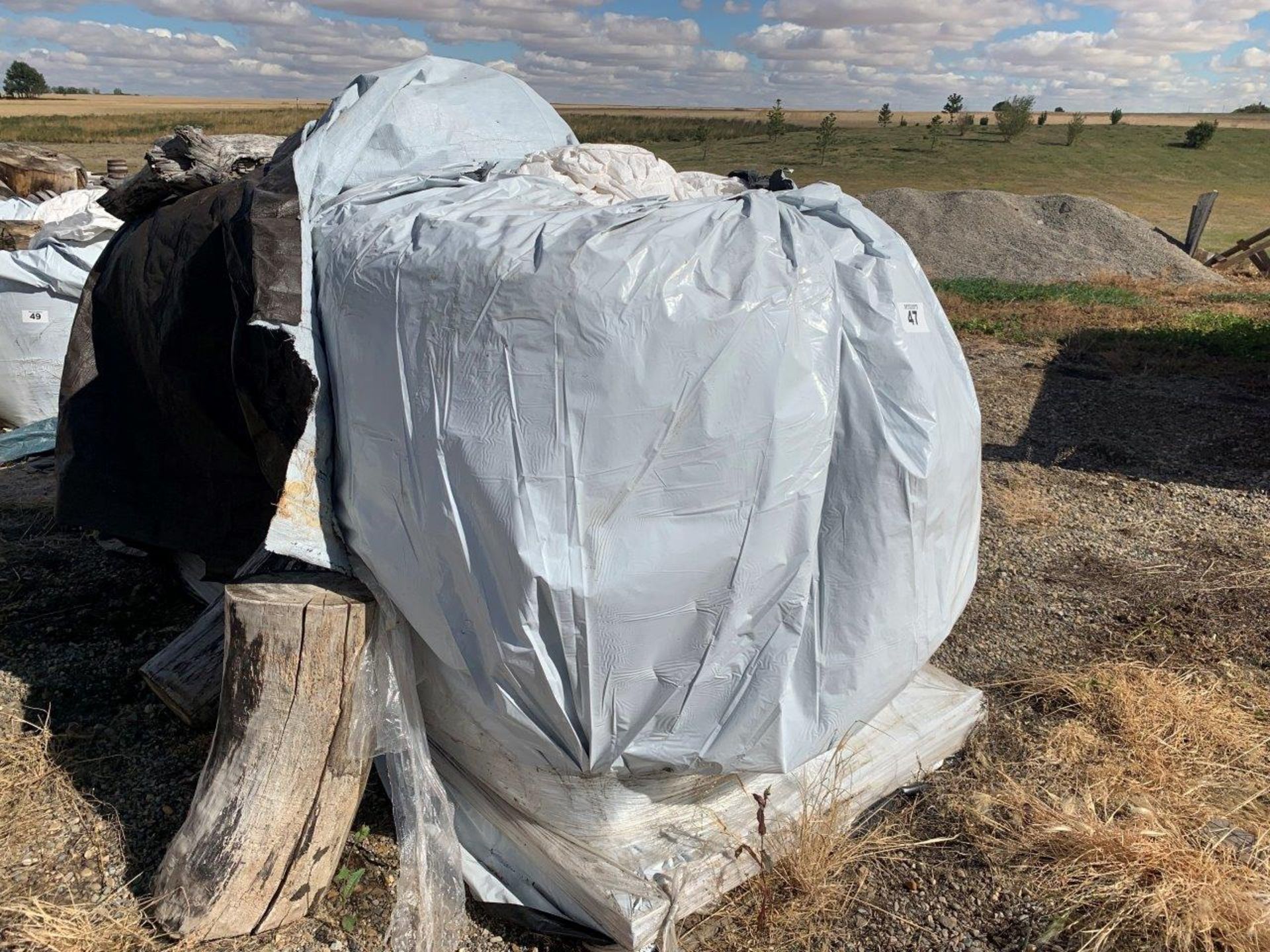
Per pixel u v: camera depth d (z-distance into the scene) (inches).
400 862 89.0
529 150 116.8
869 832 100.9
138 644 140.1
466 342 76.4
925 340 83.7
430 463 78.0
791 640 81.9
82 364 129.6
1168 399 309.1
